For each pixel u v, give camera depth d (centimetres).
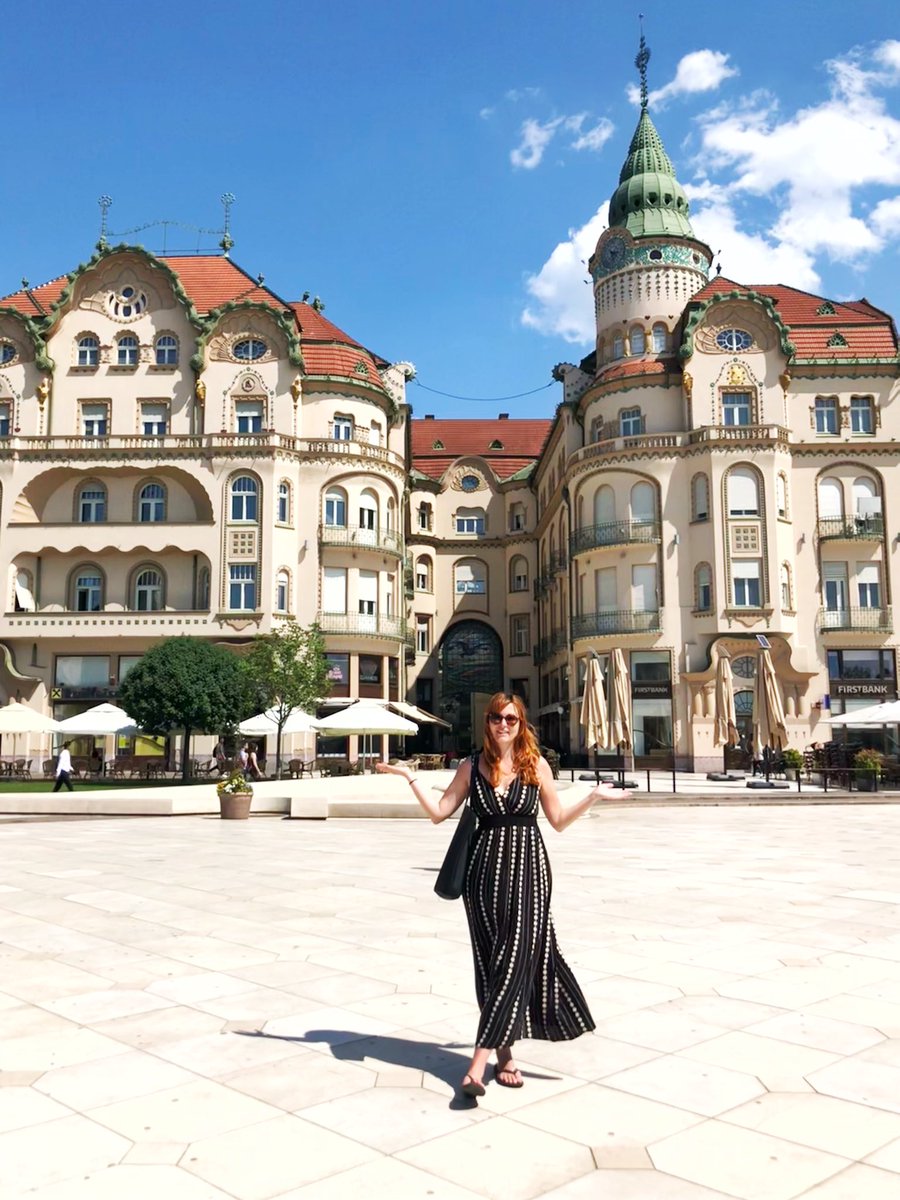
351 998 677
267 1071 532
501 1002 487
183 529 4584
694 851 1556
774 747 3394
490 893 508
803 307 5175
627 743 3403
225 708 3747
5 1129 459
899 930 898
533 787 520
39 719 3675
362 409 4941
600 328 5212
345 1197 392
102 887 1177
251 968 763
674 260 5056
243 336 4781
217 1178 409
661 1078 520
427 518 6550
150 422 4759
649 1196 392
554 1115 471
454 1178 408
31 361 4744
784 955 797
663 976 730
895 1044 573
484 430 7281
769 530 4531
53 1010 652
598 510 4881
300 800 2273
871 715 3291
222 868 1354
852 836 1811
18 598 4612
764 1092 500
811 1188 398
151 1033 600
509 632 6475
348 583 4756
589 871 1305
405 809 2250
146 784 3622
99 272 4847
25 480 4631
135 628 4519
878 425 4747
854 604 4647
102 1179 408
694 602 4594
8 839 1811
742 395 4738
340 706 4591
